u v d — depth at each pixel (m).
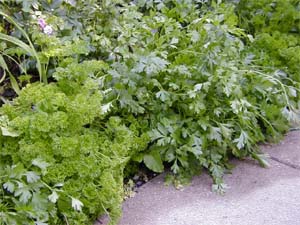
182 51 2.37
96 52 2.41
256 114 2.44
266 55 2.74
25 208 1.57
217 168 2.21
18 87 2.12
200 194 2.12
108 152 1.88
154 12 2.52
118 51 2.31
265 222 1.93
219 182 2.17
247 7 3.10
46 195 1.65
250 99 2.45
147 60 2.13
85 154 1.78
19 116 1.75
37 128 1.68
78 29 2.37
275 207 2.03
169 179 2.21
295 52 2.71
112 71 2.12
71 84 1.88
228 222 1.93
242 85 2.46
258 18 3.04
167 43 2.41
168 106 2.21
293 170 2.31
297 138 2.62
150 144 2.22
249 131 2.36
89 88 1.89
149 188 2.17
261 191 2.15
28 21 2.22
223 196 2.11
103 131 2.02
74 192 1.71
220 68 2.29
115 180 1.89
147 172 2.28
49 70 2.14
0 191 1.61
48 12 2.33
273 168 2.33
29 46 2.11
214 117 2.28
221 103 2.30
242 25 3.08
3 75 2.12
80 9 2.45
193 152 2.13
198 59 2.31
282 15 3.03
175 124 2.20
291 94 2.54
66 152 1.68
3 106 1.80
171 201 2.07
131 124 2.14
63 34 2.29
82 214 1.73
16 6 2.26
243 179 2.24
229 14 2.60
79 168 1.71
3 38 1.94
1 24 2.21
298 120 2.53
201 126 2.18
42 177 1.67
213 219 1.95
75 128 1.77
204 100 2.26
